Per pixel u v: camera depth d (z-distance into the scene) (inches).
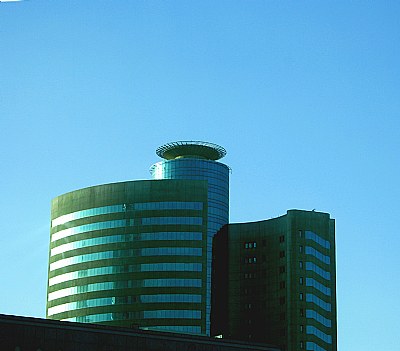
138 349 6904.5
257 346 7632.9
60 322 6609.3
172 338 7130.9
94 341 6707.7
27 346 6397.6
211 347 7342.5
